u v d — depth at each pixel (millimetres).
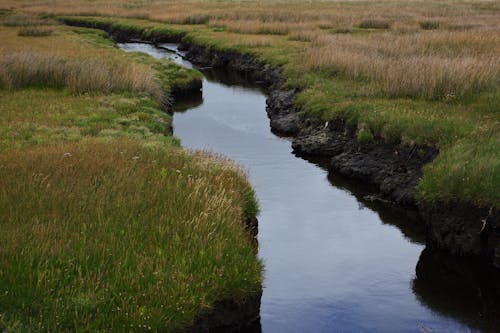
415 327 9945
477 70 21516
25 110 20203
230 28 48250
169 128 21219
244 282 9547
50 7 76000
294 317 10156
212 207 11508
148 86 25797
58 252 9000
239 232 11062
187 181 12945
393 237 13852
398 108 19391
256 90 32031
